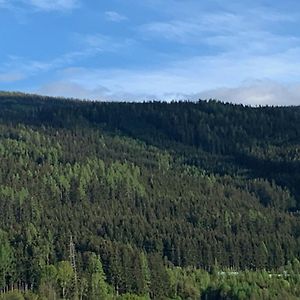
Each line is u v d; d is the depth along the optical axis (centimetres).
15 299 17275
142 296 18925
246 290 18912
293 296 19150
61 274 18700
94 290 18525
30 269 19288
